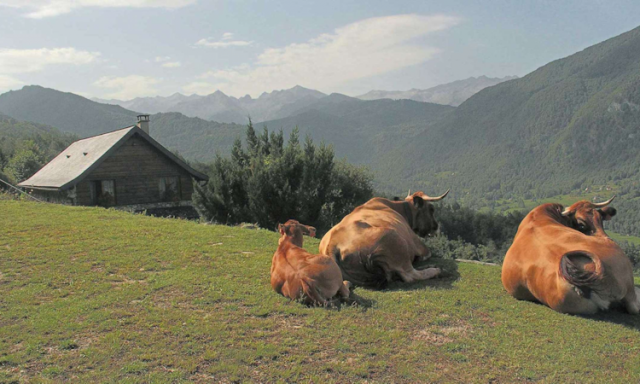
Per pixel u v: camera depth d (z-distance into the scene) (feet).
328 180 87.92
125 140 95.45
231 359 16.67
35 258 30.12
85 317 20.29
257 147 104.22
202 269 28.66
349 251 26.48
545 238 23.86
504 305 23.25
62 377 15.43
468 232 272.51
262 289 24.63
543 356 17.62
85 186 92.48
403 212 34.78
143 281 26.12
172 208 103.86
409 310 21.98
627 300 21.30
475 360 17.25
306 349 17.61
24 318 20.26
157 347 17.52
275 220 82.43
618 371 16.67
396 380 15.72
